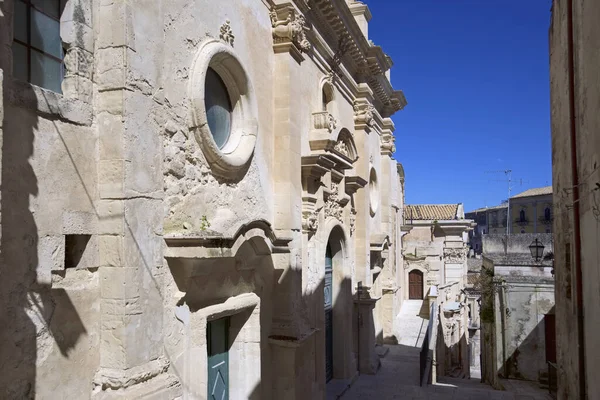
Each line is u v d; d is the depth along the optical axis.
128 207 5.49
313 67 12.67
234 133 8.85
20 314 4.49
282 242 9.23
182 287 6.66
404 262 32.72
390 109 21.61
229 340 8.87
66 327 4.99
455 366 28.62
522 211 61.00
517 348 15.82
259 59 9.62
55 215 4.89
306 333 9.86
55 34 5.27
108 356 5.38
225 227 7.38
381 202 21.69
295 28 10.21
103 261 5.44
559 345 8.97
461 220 34.19
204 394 7.00
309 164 11.13
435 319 23.69
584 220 6.75
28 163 4.61
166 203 6.43
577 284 7.06
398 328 25.12
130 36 5.60
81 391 5.14
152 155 5.99
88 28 5.45
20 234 4.51
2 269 4.32
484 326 19.92
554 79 9.43
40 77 5.05
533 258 17.20
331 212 13.69
